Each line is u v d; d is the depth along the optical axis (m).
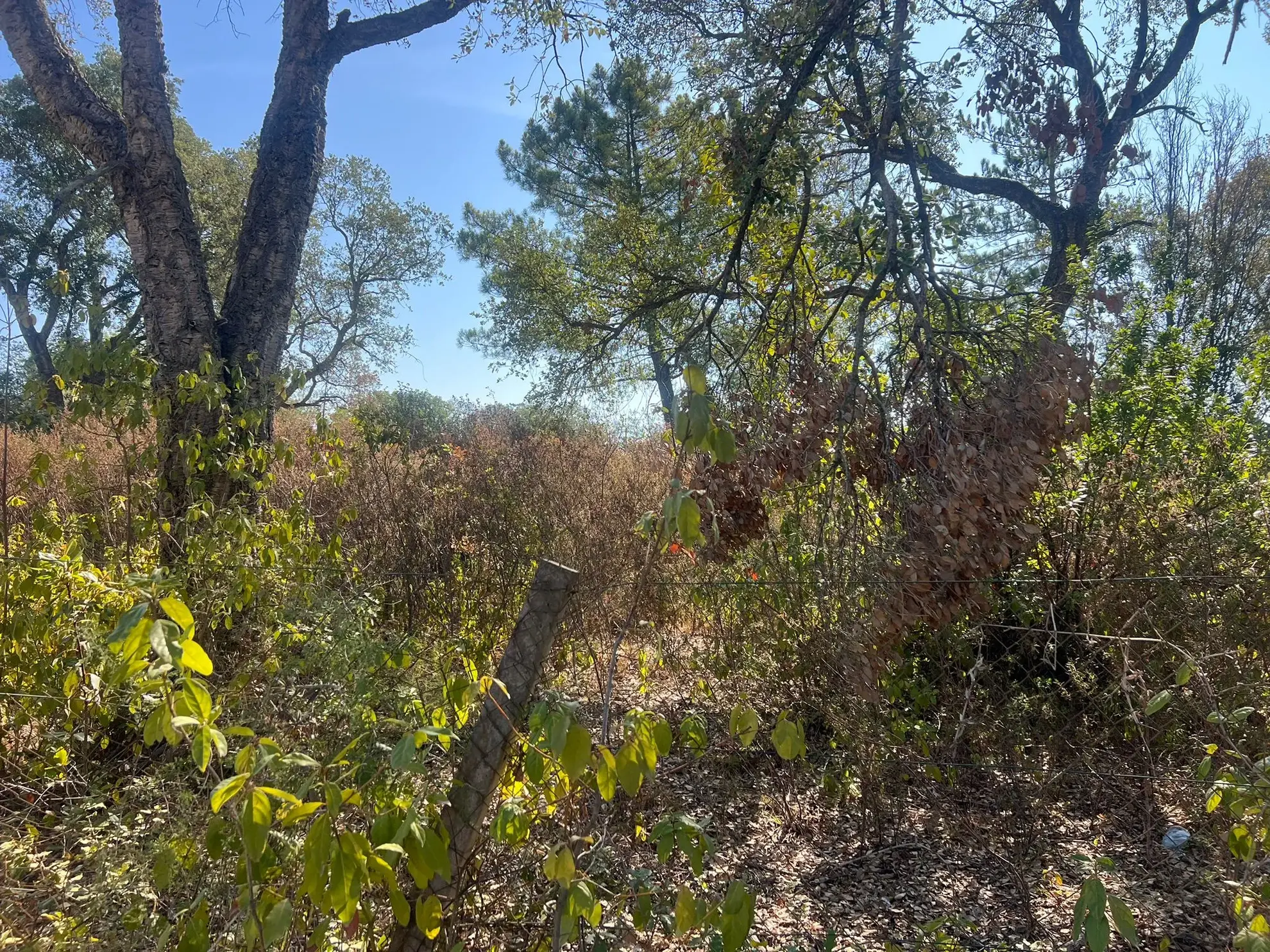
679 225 6.42
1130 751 3.94
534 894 2.28
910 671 4.15
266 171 4.87
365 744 2.24
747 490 3.31
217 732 1.56
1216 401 5.94
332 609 3.13
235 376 4.54
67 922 2.05
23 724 3.01
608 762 1.79
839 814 4.02
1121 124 6.15
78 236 17.78
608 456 9.09
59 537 3.61
